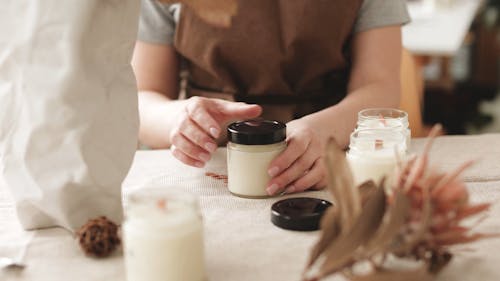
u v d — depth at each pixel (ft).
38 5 2.55
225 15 2.60
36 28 2.56
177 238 2.25
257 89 4.42
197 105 3.51
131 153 2.80
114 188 2.76
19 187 2.75
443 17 8.73
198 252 2.32
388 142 2.91
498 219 2.84
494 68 13.17
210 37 4.29
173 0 2.65
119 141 2.75
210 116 3.44
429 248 2.22
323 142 3.53
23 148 2.66
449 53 7.13
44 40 2.58
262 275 2.43
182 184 3.39
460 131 9.64
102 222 2.61
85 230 2.58
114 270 2.49
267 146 3.13
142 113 4.24
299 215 2.81
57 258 2.59
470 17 8.75
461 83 12.89
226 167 3.63
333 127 3.66
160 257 2.25
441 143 3.99
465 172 3.41
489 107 12.09
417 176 2.20
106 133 2.71
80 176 2.67
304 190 3.27
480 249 2.57
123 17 2.71
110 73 2.71
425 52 7.20
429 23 8.39
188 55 4.43
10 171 2.74
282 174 3.16
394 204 2.08
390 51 4.35
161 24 4.59
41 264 2.55
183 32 4.40
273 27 4.21
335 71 4.52
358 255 2.11
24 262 2.56
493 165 3.52
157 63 4.66
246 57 4.30
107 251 2.58
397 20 4.39
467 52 12.89
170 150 3.98
